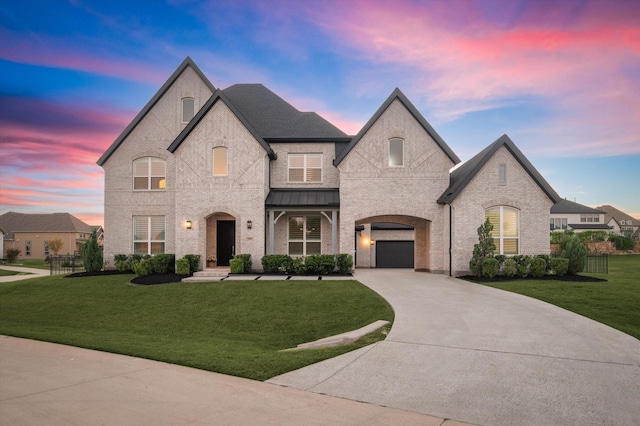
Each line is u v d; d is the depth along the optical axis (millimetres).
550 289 14797
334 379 6367
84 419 4805
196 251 20562
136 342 9906
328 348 8375
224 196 20703
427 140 20859
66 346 8914
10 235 60312
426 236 22281
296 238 22438
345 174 20812
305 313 13016
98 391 5828
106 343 9227
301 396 5637
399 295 13844
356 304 13219
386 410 5152
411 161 20781
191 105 23422
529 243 19125
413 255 27484
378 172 20781
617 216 86625
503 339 8484
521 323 9836
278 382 6254
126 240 23203
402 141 20969
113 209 23266
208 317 13266
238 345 10258
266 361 7359
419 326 9625
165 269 20703
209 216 22000
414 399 5539
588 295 13617
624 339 8430
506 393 5734
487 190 19109
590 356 7355
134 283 18109
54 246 55844
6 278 26625
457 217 18969
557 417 4965
